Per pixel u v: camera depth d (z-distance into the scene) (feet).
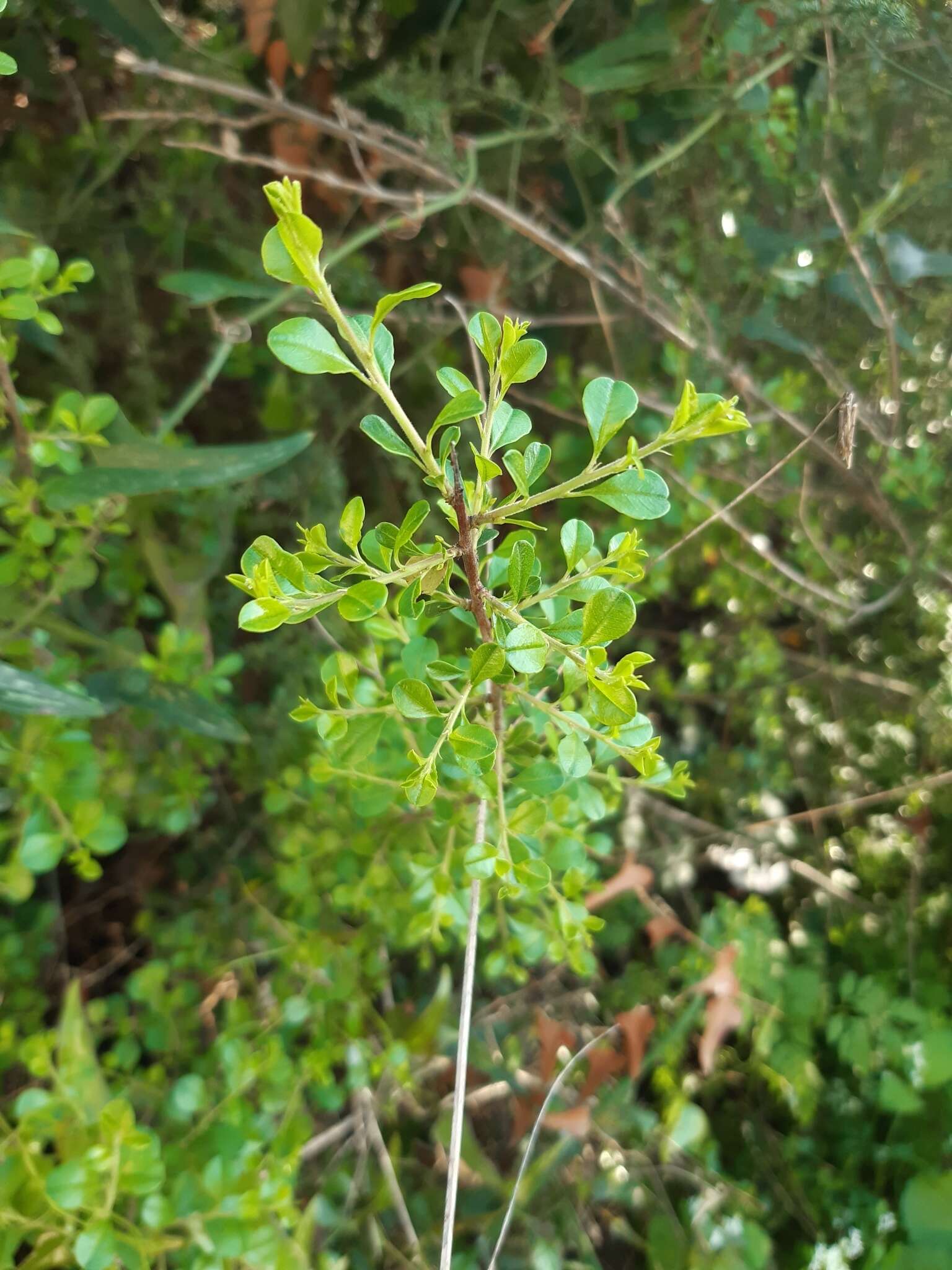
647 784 0.95
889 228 1.54
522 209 1.54
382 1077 1.32
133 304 1.35
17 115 1.35
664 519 1.48
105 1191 0.90
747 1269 1.29
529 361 0.52
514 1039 1.37
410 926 1.00
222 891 1.38
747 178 1.52
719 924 1.53
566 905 0.95
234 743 1.40
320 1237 1.23
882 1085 1.37
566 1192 1.32
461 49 1.43
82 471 1.02
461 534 0.57
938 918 1.61
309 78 1.46
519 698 0.76
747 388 1.40
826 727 1.73
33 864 0.93
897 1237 1.40
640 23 1.38
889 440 1.55
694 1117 1.35
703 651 1.65
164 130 1.35
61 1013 1.16
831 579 1.66
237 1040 1.08
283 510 1.50
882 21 1.34
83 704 0.91
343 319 0.43
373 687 0.87
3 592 1.04
